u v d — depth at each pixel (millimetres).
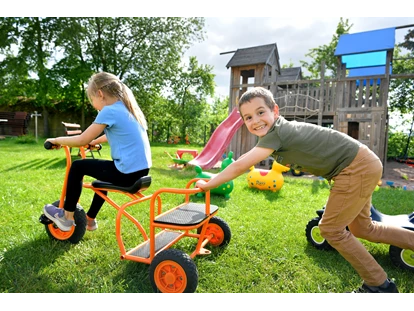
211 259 2555
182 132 23672
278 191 5238
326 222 1984
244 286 2195
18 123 17609
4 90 16672
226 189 4551
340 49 9062
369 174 1855
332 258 2605
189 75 25766
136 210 3750
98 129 2230
